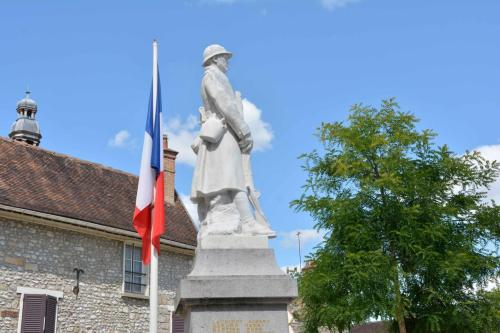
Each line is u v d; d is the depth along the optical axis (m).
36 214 19.98
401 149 20.19
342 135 20.91
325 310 19.66
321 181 21.38
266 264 7.59
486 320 19.77
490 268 19.70
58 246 20.86
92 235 21.98
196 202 8.43
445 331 19.91
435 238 19.31
